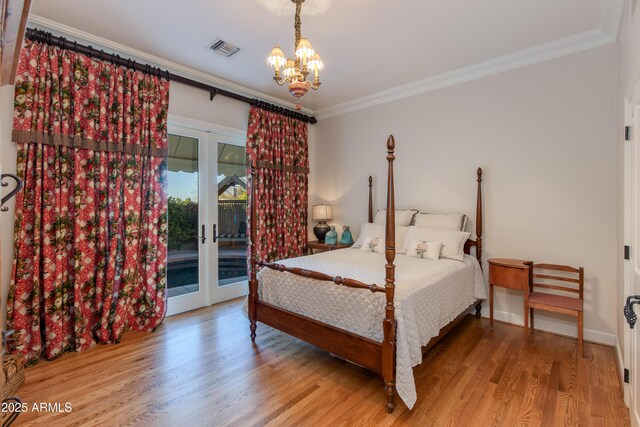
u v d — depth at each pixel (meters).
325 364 2.60
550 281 3.18
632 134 2.03
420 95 4.07
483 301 3.63
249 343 2.98
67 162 2.79
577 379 2.35
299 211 4.96
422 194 4.07
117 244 3.06
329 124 5.09
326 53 3.25
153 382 2.33
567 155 3.10
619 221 2.60
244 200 4.43
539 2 2.46
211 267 4.06
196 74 3.69
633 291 1.98
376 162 4.52
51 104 2.70
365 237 3.95
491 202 3.54
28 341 2.57
